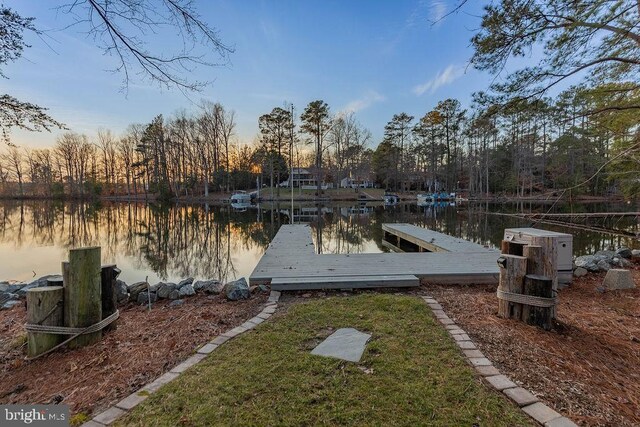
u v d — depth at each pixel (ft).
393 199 102.94
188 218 58.44
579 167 44.80
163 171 107.76
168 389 5.73
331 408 5.16
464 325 8.60
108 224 50.06
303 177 137.18
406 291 12.31
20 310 10.61
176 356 7.15
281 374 6.13
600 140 26.96
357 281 12.33
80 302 7.65
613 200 56.34
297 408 5.16
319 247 30.96
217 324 8.97
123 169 131.44
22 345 7.96
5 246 31.07
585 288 12.35
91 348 7.64
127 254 27.91
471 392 5.56
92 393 5.91
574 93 15.19
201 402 5.33
